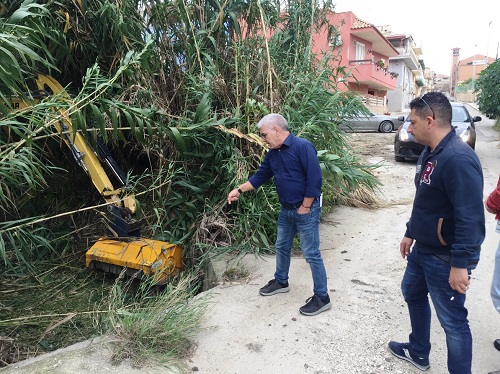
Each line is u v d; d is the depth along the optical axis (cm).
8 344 354
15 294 445
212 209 496
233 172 483
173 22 545
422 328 267
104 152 480
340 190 584
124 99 510
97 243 468
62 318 394
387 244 502
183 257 471
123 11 491
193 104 533
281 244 362
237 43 547
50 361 282
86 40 520
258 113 511
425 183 225
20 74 312
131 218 458
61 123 426
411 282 259
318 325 327
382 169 955
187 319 312
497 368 272
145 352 287
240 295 378
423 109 219
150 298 384
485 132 1775
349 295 376
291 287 391
